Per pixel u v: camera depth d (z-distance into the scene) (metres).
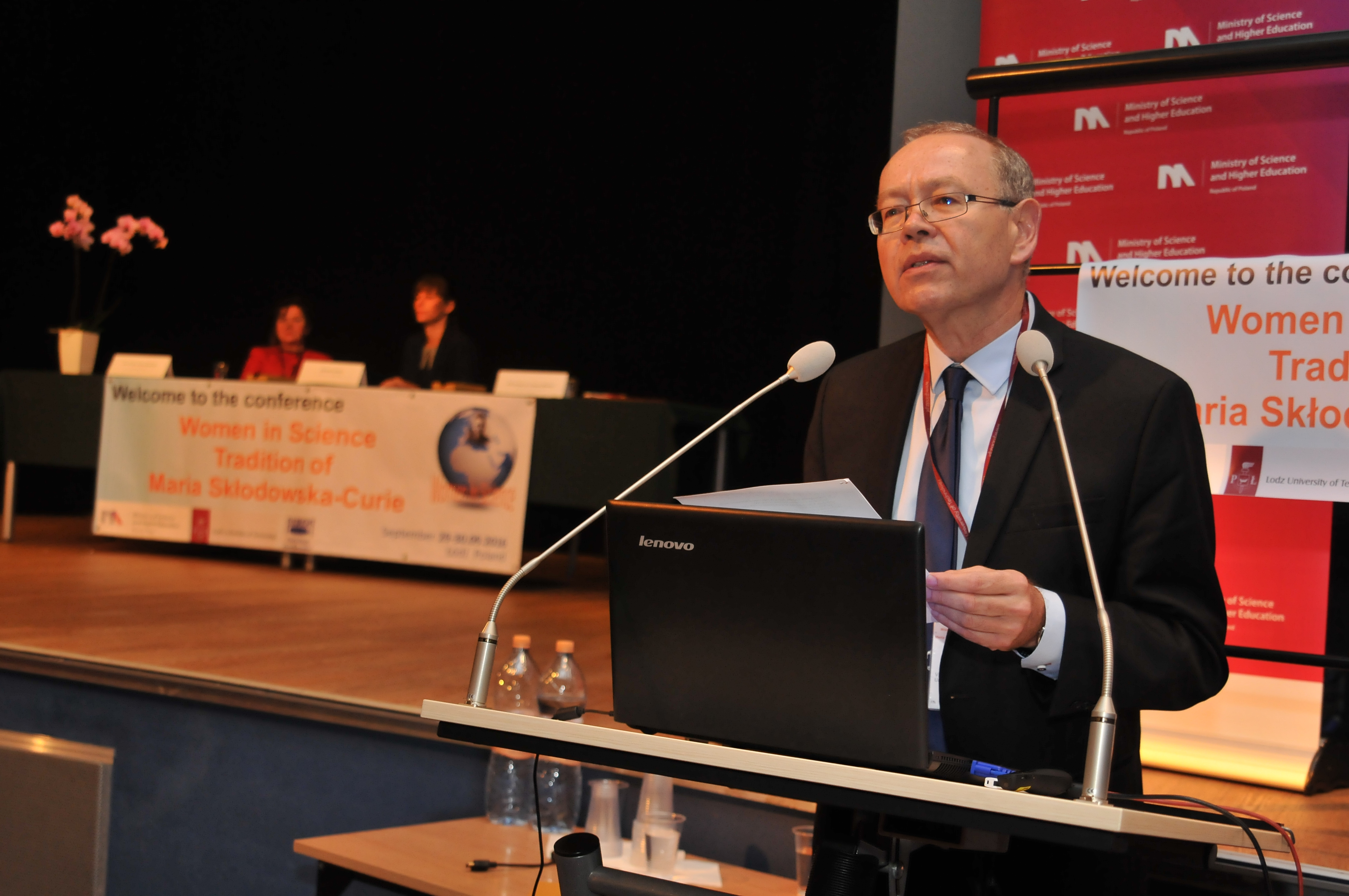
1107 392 1.43
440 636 3.43
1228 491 2.20
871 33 5.86
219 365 5.19
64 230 5.77
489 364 7.12
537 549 6.84
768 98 6.23
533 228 6.96
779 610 1.06
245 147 7.58
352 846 2.06
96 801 2.75
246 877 2.61
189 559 5.15
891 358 1.66
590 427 4.55
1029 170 1.50
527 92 6.91
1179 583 1.35
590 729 1.10
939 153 1.45
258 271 7.60
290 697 2.54
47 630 3.14
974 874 1.35
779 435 6.31
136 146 7.68
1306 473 2.14
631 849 2.09
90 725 2.82
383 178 7.30
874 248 5.90
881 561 1.00
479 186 7.07
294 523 4.91
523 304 7.02
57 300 7.20
